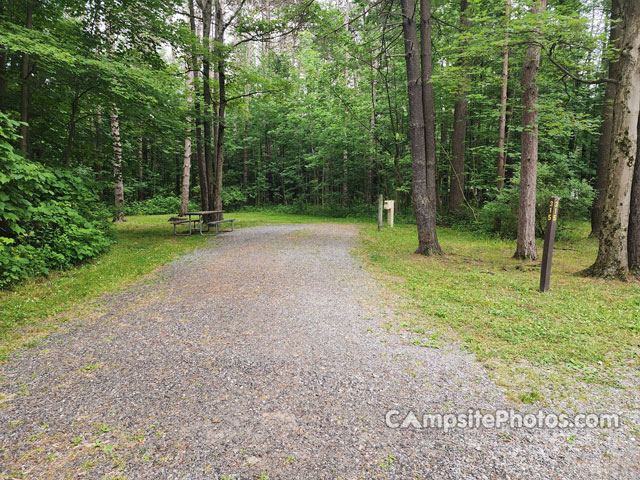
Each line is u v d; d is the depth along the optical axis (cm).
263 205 2992
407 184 1986
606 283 654
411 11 905
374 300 559
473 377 325
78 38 973
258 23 1338
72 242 754
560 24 629
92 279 663
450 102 1638
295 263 824
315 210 2475
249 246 1058
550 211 598
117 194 1762
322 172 2775
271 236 1275
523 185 891
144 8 1088
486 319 470
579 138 1967
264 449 230
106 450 229
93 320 474
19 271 619
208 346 391
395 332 431
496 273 744
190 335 422
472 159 1781
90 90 981
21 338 413
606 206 682
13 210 664
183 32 1247
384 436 243
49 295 570
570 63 759
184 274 723
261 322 464
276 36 1391
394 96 1773
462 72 845
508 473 209
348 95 1681
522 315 481
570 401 285
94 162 1254
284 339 410
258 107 2694
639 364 345
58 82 946
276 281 669
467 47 757
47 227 760
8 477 205
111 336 420
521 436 243
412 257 924
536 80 830
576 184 1147
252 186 3033
